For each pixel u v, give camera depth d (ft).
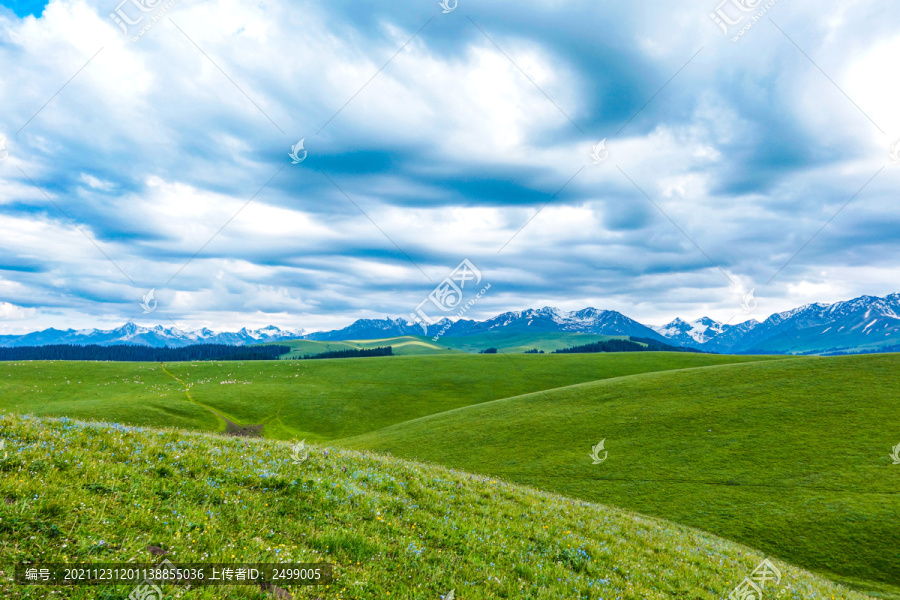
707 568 46.14
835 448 147.64
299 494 36.29
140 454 36.37
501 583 30.53
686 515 123.75
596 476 156.76
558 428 208.64
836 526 106.01
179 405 307.58
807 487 127.44
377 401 348.79
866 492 118.73
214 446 44.45
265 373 422.00
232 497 32.83
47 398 312.09
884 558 92.94
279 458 45.68
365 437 245.24
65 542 22.29
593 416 216.54
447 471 63.98
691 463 155.84
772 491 128.98
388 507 39.11
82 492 27.45
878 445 144.46
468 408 276.41
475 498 49.11
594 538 46.75
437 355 510.99
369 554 29.68
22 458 29.48
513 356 499.92
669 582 39.50
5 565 19.80
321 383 393.09
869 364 220.84
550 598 30.12
